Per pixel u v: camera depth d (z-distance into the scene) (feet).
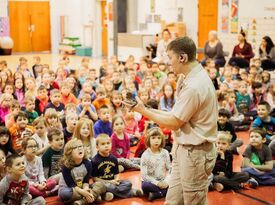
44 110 20.38
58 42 64.95
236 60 34.06
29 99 19.77
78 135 15.48
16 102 18.21
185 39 8.83
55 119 16.83
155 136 14.25
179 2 45.83
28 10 62.39
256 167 15.46
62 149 14.78
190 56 8.82
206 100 8.73
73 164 13.30
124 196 14.03
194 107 8.68
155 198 13.88
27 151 13.67
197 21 44.62
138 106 8.91
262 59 33.91
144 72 29.91
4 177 12.41
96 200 13.53
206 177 9.16
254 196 14.26
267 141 18.61
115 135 16.84
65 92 22.74
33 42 63.72
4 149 15.11
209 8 43.47
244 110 24.27
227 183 14.60
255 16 39.91
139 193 14.10
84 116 18.95
